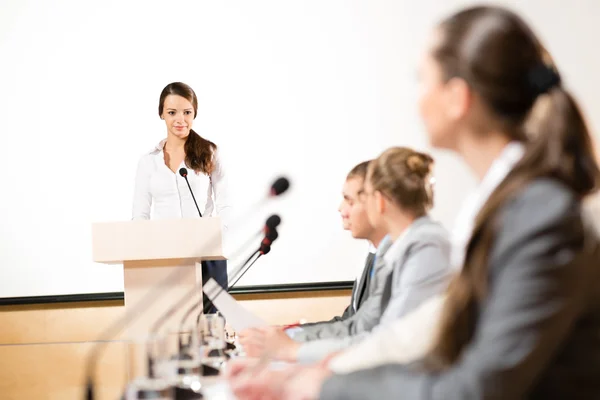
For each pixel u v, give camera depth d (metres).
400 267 2.13
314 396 1.13
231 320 2.41
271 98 5.42
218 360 2.13
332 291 5.35
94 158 5.42
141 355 1.45
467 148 1.08
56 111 5.43
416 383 0.98
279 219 3.06
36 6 5.46
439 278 2.05
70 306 5.37
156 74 5.44
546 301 0.88
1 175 5.41
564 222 0.90
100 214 5.39
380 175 2.25
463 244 1.09
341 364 1.71
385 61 5.45
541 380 0.95
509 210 0.94
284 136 5.40
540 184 0.94
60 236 5.39
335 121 5.43
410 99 5.43
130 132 5.42
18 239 5.38
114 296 5.34
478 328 0.96
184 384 1.75
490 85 1.01
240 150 5.39
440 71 1.06
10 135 5.42
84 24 5.45
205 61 5.43
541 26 5.50
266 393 1.29
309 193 5.38
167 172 4.05
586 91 5.50
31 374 2.90
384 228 2.31
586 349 0.94
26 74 5.44
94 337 5.34
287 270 5.32
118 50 5.45
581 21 5.50
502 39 1.01
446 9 5.46
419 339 1.62
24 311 5.36
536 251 0.89
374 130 5.43
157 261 2.96
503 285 0.91
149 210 4.05
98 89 5.44
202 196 4.09
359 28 5.46
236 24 5.45
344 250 5.36
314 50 5.45
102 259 2.94
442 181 5.26
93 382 1.61
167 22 5.45
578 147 0.98
